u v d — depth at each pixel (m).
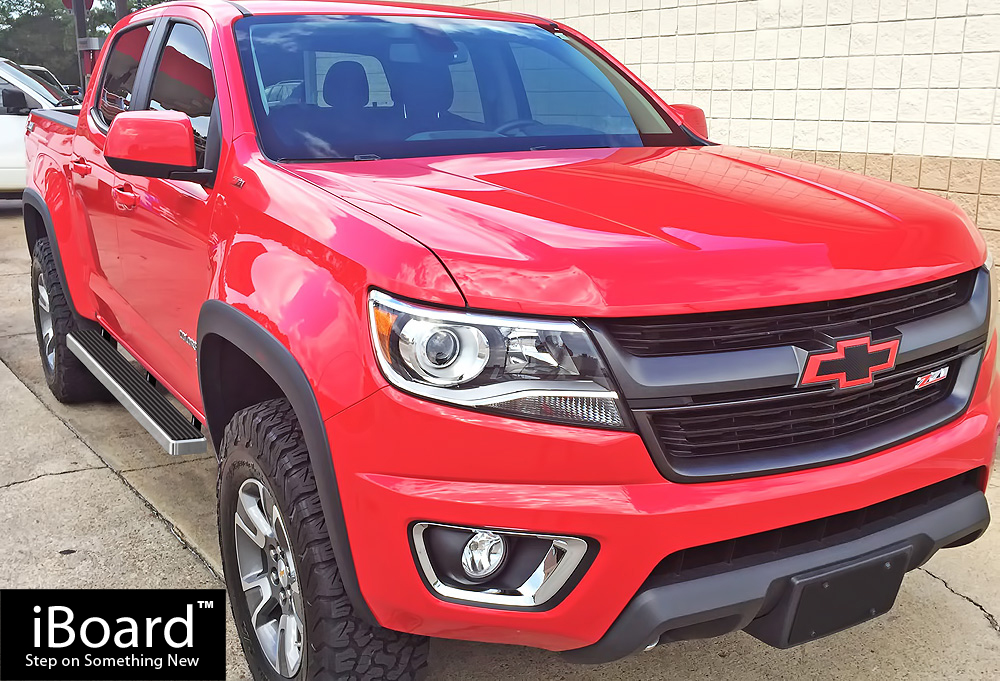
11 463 3.85
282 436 2.14
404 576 1.88
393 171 2.46
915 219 2.23
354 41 3.00
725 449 1.90
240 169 2.53
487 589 1.88
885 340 1.97
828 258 1.97
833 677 2.49
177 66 3.17
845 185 2.51
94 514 3.41
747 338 1.88
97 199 3.54
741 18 6.89
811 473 1.93
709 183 2.44
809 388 1.91
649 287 1.82
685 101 7.43
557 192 2.27
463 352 1.81
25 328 6.01
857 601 2.02
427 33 3.20
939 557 3.08
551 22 3.72
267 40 2.92
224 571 2.53
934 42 5.82
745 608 1.88
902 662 2.55
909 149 6.08
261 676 2.40
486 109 3.05
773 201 2.27
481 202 2.14
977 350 2.23
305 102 2.78
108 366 3.54
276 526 2.21
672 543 1.82
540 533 1.80
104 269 3.60
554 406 1.80
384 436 1.85
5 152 10.84
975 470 2.23
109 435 4.15
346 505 1.92
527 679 2.51
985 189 5.73
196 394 2.83
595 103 3.27
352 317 1.93
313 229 2.13
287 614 2.28
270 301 2.14
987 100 5.64
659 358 1.82
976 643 2.62
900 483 2.02
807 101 6.58
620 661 2.58
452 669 2.55
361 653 2.07
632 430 1.81
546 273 1.82
